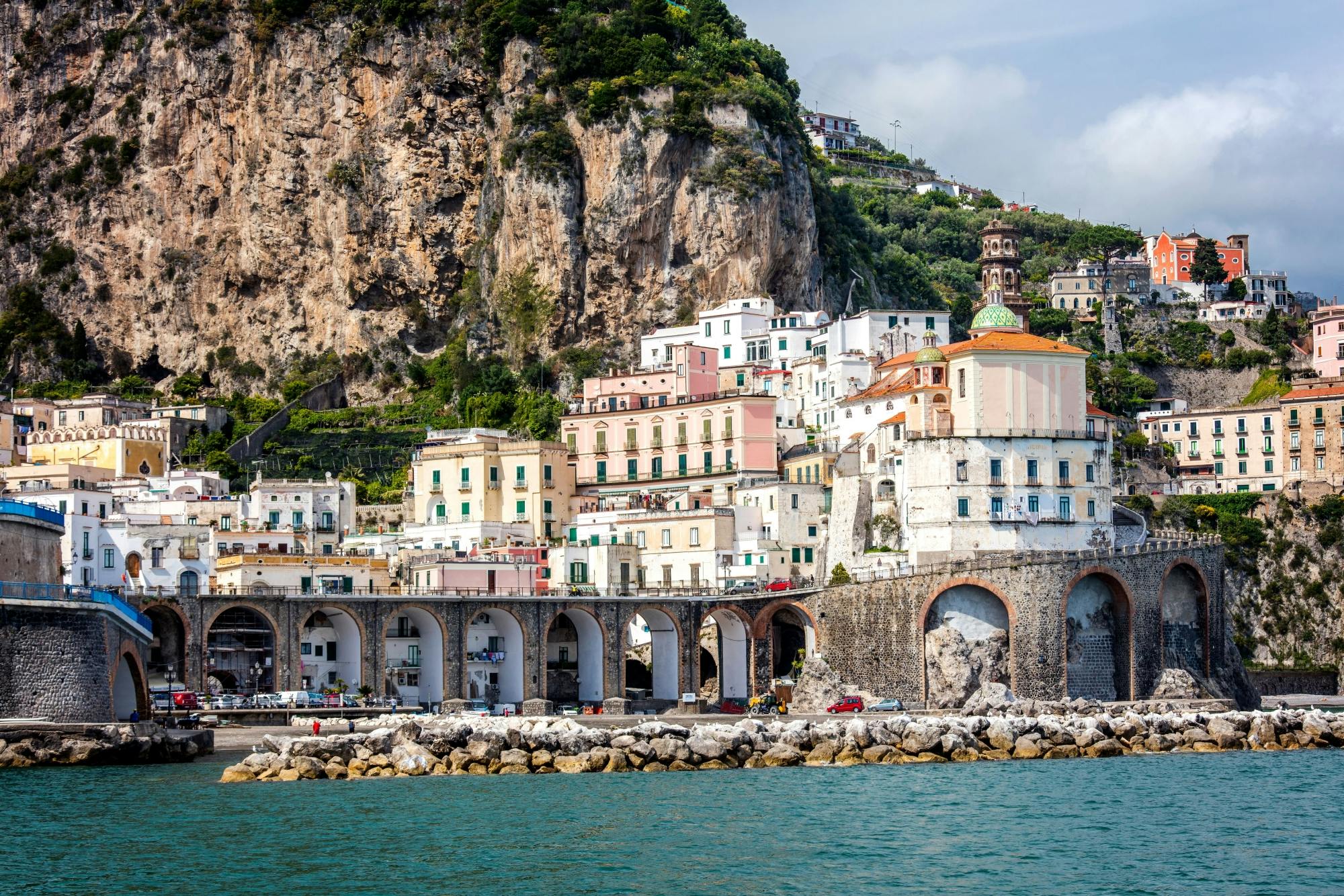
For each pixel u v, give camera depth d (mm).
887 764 139625
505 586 190000
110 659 137000
